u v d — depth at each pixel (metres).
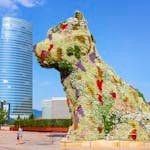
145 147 11.36
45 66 12.56
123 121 11.68
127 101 12.05
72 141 11.48
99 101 11.86
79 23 12.46
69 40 12.20
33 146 26.28
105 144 11.35
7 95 139.38
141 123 11.70
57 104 69.19
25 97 143.25
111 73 12.37
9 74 141.00
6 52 142.00
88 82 12.02
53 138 36.03
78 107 11.88
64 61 12.14
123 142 11.35
